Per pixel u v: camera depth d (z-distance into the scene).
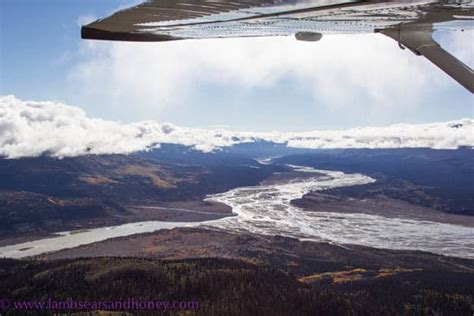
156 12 2.38
